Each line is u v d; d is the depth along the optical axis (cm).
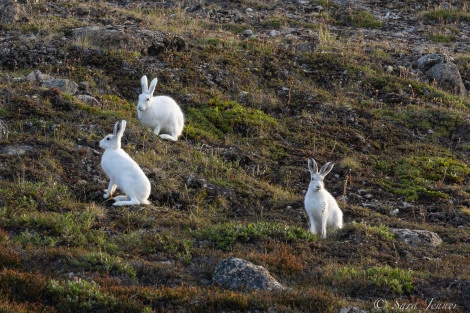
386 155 6041
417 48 8488
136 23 7912
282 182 5331
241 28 8569
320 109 6594
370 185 5444
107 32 6925
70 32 7094
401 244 4109
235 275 3278
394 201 5231
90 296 2986
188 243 3747
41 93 5619
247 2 9694
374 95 7081
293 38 8200
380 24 9400
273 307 3006
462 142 6481
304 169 5544
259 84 6919
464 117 6781
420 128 6594
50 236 3666
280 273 3475
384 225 4550
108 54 6638
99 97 5962
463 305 3241
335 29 9044
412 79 7500
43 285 3027
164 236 3825
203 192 4728
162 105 5528
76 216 3934
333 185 5378
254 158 5600
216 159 5284
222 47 7431
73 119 5341
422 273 3553
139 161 4891
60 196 4234
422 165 5859
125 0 9319
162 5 9269
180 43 7131
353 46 8069
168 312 2944
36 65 6378
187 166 5094
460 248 4212
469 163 6119
